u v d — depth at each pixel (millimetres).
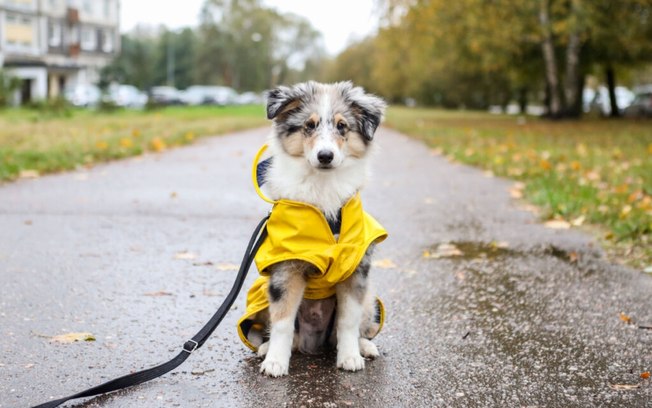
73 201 2475
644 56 9094
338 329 1112
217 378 1058
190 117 8703
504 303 1437
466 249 1897
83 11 18469
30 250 1790
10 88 10258
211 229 2078
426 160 4184
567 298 1465
